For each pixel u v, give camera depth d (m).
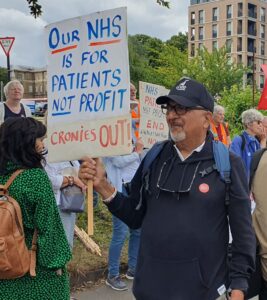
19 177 2.80
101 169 2.78
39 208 2.80
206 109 2.58
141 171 2.75
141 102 5.53
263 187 3.21
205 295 2.43
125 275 5.65
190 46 95.69
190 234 2.43
